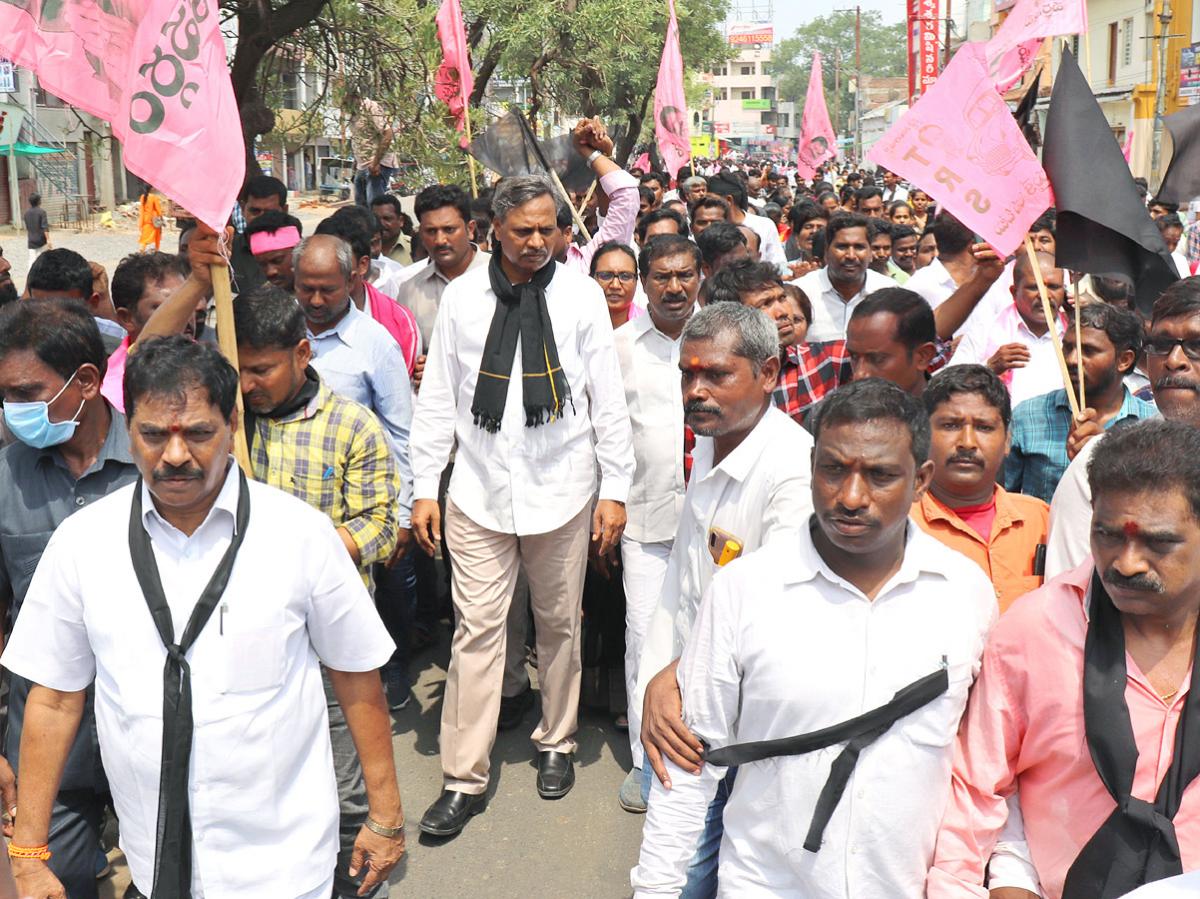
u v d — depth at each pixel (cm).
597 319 461
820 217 1152
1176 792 226
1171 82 3069
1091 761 233
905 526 255
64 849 324
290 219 601
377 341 491
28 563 331
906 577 248
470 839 447
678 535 349
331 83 1088
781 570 254
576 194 797
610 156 682
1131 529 218
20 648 266
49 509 330
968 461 348
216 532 262
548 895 410
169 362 250
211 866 260
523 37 1394
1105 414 438
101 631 259
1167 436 221
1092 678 231
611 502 461
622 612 544
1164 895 182
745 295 490
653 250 482
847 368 499
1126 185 420
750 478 329
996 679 246
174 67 336
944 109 432
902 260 1030
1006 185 427
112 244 2956
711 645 260
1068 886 236
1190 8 3022
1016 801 252
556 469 457
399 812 296
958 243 688
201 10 338
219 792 258
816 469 246
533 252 444
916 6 2316
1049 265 549
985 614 255
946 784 251
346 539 379
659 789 273
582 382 459
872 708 245
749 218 1016
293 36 1077
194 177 336
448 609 671
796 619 250
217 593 257
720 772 272
